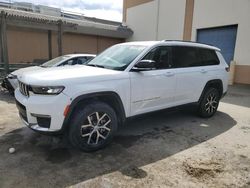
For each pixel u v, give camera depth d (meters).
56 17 16.48
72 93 3.29
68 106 3.27
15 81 7.09
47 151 3.66
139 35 20.88
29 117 3.38
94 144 3.64
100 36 20.81
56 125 3.27
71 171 3.10
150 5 19.38
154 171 3.15
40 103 3.22
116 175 3.03
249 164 3.41
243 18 12.61
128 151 3.74
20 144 3.91
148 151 3.75
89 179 2.93
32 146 3.83
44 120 3.32
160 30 18.55
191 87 5.02
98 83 3.55
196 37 15.61
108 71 3.82
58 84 3.22
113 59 4.34
